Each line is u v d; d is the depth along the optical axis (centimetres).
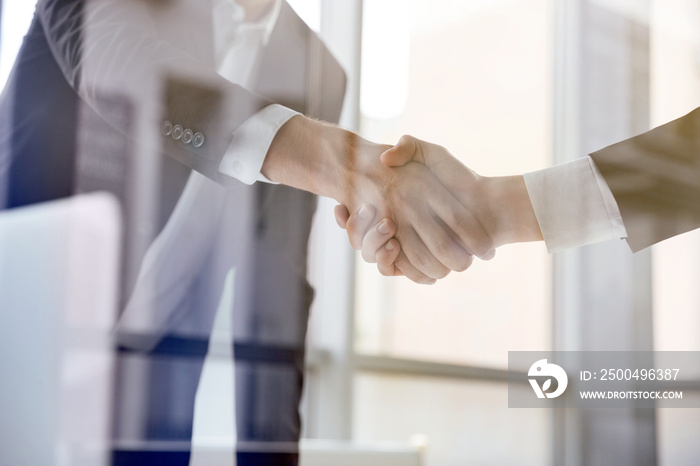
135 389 42
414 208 52
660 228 57
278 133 49
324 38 54
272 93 52
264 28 51
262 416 45
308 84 53
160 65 46
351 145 52
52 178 43
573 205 55
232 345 46
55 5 44
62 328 41
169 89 46
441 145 55
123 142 45
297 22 53
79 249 42
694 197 57
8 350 40
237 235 47
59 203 42
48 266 41
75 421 40
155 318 43
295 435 46
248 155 48
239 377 45
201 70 47
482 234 55
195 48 48
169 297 44
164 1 46
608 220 56
